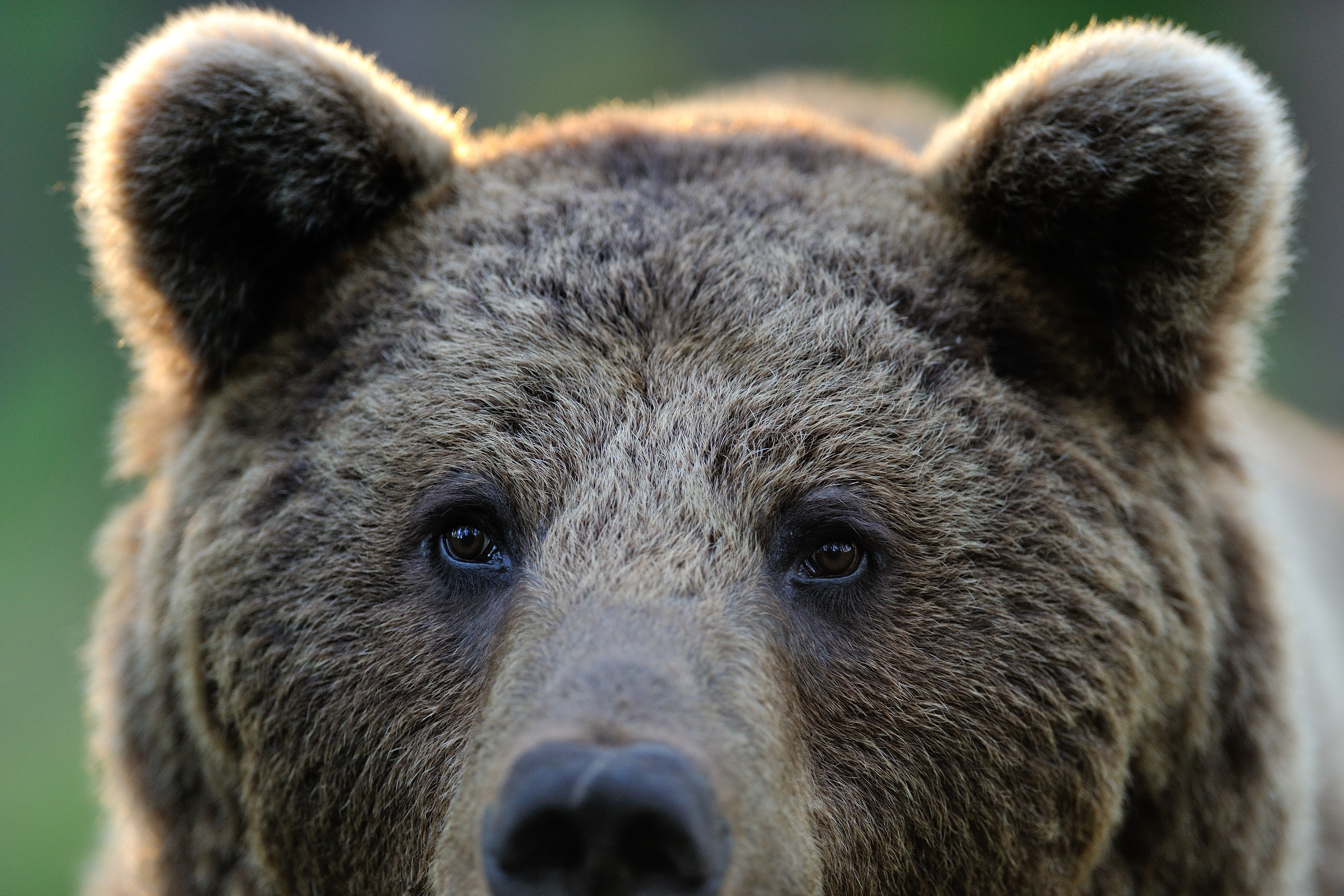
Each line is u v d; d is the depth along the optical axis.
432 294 5.86
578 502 5.27
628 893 4.10
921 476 5.39
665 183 6.21
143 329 6.27
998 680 5.32
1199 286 5.66
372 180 6.07
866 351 5.55
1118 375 5.93
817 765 5.25
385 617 5.46
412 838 5.45
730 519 5.24
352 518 5.53
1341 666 8.43
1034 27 25.08
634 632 4.70
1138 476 5.82
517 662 4.89
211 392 6.33
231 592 5.69
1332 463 11.66
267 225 6.04
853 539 5.37
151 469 6.75
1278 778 6.33
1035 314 5.86
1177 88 5.42
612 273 5.71
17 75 23.98
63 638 17.75
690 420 5.37
